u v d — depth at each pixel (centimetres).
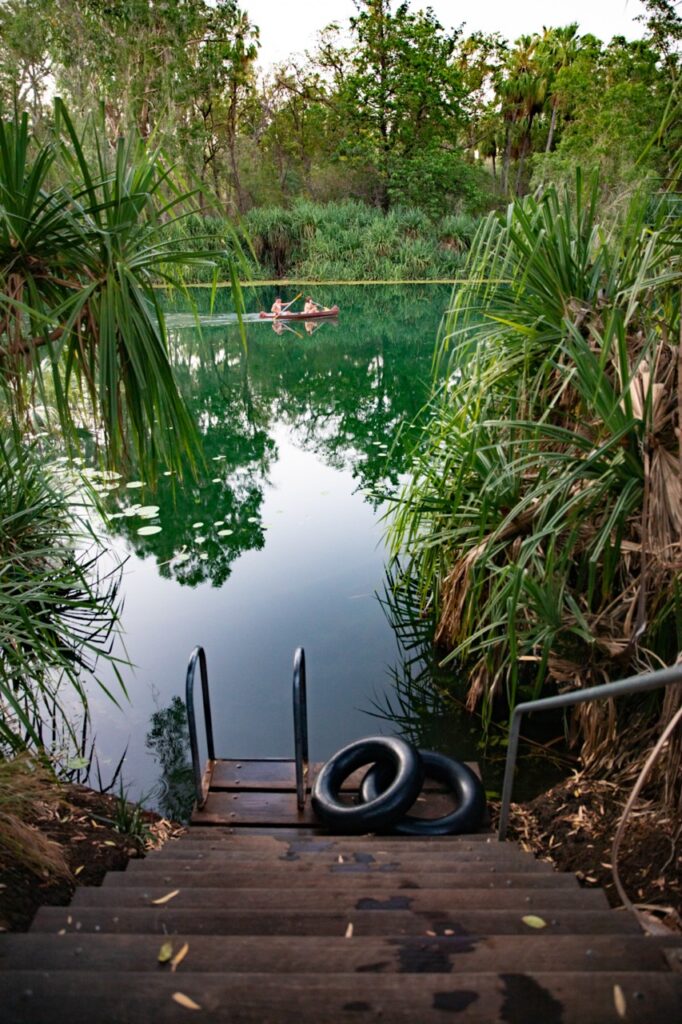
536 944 151
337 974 132
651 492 307
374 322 1947
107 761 379
